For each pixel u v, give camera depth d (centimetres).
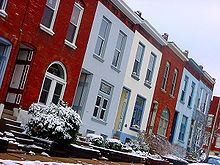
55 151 1069
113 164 1216
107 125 1852
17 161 725
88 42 1661
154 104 2423
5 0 1189
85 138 1483
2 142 838
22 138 1070
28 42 1302
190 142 3188
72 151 1136
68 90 1541
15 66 1374
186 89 2933
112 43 1856
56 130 1070
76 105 1708
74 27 1581
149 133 2259
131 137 2094
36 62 1345
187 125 3031
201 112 3366
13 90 1336
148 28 2155
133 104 2105
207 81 3441
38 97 1362
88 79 1712
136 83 2120
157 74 2370
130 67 2041
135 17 2017
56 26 1435
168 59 2528
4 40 1200
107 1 1791
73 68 1562
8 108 1320
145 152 1964
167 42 2430
